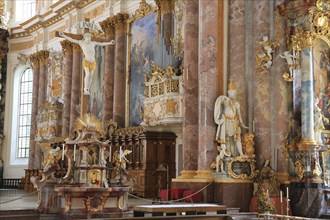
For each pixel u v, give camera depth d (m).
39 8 28.86
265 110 13.70
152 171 17.64
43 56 28.31
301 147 12.74
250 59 14.18
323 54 13.62
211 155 13.51
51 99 26.92
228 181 13.04
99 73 22.38
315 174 12.51
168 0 18.06
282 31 13.74
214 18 14.09
